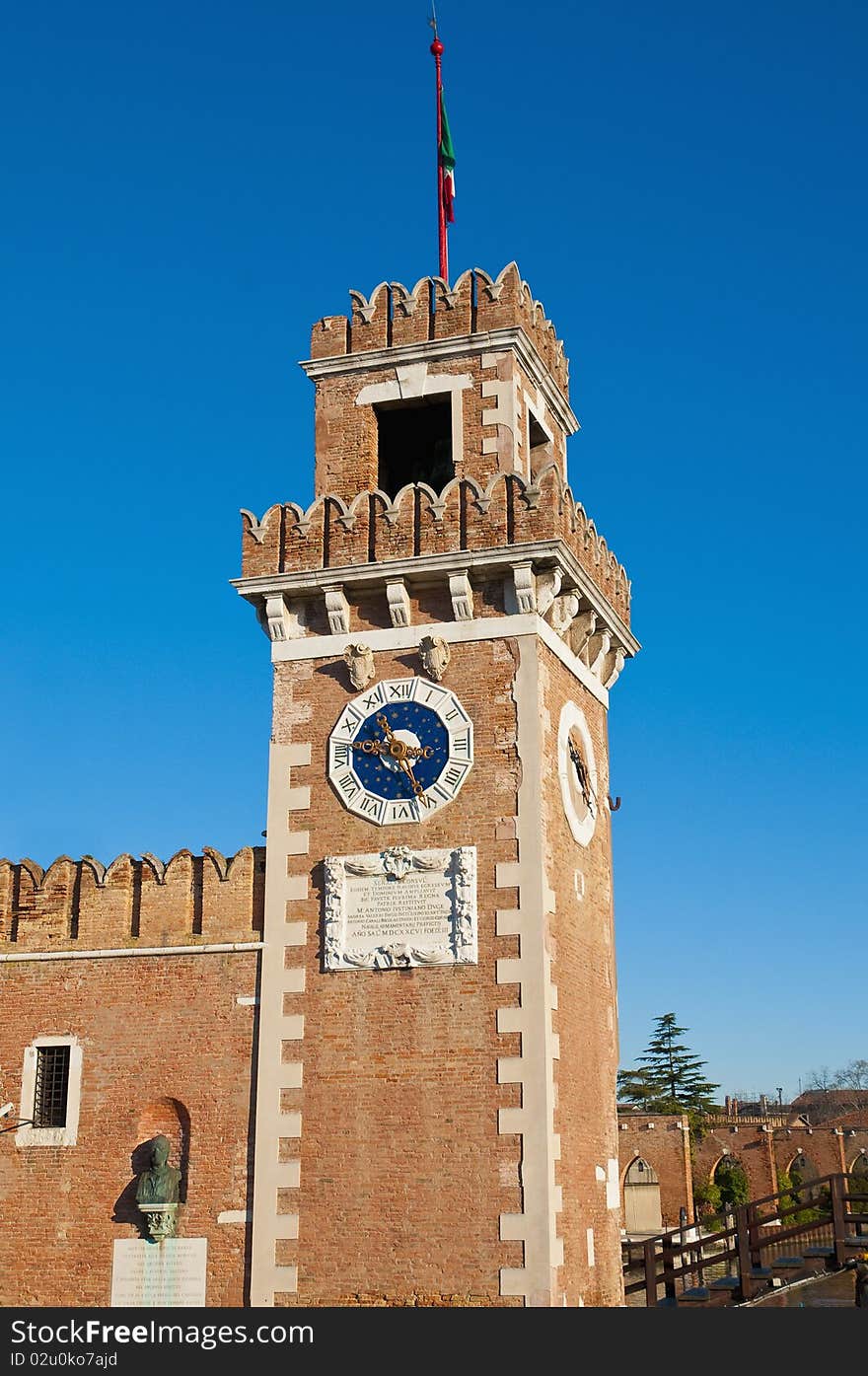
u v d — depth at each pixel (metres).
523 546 27.00
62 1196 27.20
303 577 28.36
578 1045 27.11
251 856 28.19
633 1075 107.19
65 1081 28.03
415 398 30.17
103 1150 27.27
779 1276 27.34
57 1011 28.39
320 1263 24.97
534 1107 24.53
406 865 26.45
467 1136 24.77
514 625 27.25
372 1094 25.55
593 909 29.28
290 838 27.55
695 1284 36.16
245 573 29.02
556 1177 24.73
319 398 30.88
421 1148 24.98
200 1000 27.48
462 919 25.81
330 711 28.05
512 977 25.33
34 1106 27.98
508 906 25.72
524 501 27.59
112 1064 27.70
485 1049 25.11
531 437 32.56
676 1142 77.38
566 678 29.19
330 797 27.52
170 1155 26.88
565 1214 25.08
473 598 27.75
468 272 30.38
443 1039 25.41
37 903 29.30
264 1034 26.56
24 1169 27.56
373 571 27.91
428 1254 24.41
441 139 34.12
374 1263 24.66
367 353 30.56
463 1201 24.47
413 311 30.50
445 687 27.36
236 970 27.42
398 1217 24.73
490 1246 24.09
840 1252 26.80
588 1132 27.16
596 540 30.91
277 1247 25.28
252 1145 26.25
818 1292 25.17
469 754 26.81
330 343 30.94
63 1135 27.56
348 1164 25.31
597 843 30.20
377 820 27.00
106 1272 26.44
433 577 27.77
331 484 30.22
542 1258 23.77
